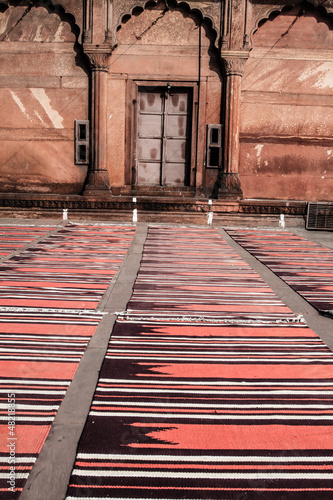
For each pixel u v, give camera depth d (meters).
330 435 1.93
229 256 5.52
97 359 2.61
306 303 3.80
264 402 2.17
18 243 5.93
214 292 3.99
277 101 8.16
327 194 8.44
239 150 8.29
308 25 8.03
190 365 2.55
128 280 4.33
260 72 8.10
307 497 1.57
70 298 3.70
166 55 8.04
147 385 2.31
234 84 7.96
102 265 4.88
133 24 7.95
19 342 2.77
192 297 3.82
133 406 2.11
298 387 2.32
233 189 8.20
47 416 2.00
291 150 8.30
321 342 2.93
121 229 7.37
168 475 1.66
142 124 8.35
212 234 7.18
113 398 2.17
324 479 1.66
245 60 7.90
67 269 4.66
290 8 7.92
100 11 7.72
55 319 3.20
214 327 3.15
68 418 2.02
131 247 5.91
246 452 1.80
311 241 6.84
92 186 8.16
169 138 8.40
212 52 8.05
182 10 7.93
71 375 2.39
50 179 8.32
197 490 1.59
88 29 7.74
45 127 8.17
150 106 8.31
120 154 8.27
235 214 8.25
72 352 2.66
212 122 8.23
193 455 1.77
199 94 8.13
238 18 7.78
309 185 8.41
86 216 8.20
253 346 2.83
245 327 3.17
